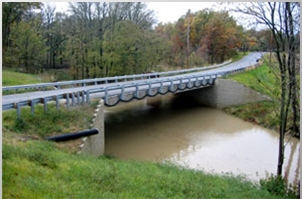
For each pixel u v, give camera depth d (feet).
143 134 57.77
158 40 113.80
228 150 50.06
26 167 20.21
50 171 21.39
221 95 83.41
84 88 54.19
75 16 106.32
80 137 35.63
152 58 114.52
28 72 96.73
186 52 146.20
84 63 102.37
